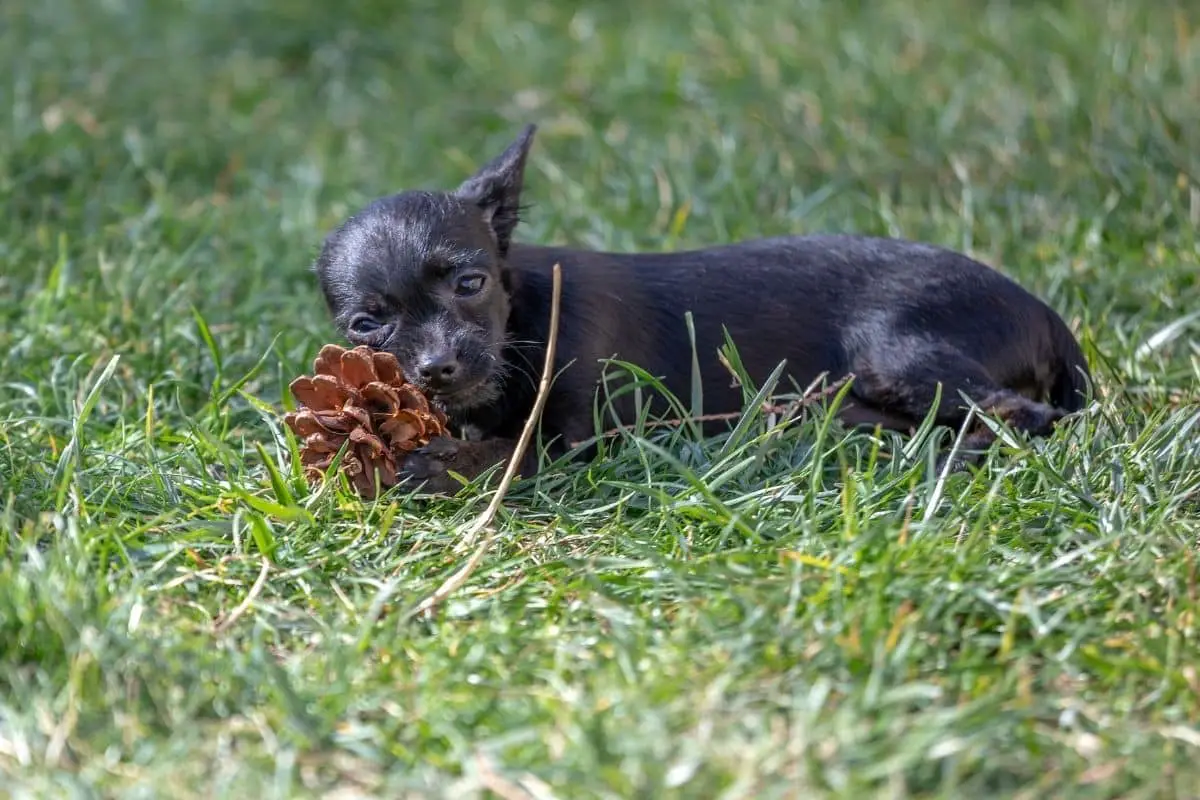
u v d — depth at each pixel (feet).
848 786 20.45
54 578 25.31
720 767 20.97
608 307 33.78
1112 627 24.99
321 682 23.65
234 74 62.34
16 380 37.68
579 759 21.17
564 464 31.68
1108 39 57.62
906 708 22.85
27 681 23.79
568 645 24.76
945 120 52.49
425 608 26.16
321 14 65.92
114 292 41.42
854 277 34.94
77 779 21.17
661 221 47.65
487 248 32.99
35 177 51.08
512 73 60.80
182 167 54.08
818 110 54.29
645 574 26.89
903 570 25.72
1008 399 32.81
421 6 67.41
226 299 43.16
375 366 30.48
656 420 32.76
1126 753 21.74
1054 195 47.83
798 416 33.88
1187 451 30.94
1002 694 22.65
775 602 24.97
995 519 28.71
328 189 51.80
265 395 37.47
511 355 33.19
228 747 22.20
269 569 27.50
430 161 54.54
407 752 21.86
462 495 30.96
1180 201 46.70
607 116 56.90
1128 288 41.78
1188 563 26.16
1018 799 20.88
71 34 63.67
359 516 29.50
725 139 51.62
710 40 60.90
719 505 27.84
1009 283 35.12
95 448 32.35
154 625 25.35
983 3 64.75
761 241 36.11
